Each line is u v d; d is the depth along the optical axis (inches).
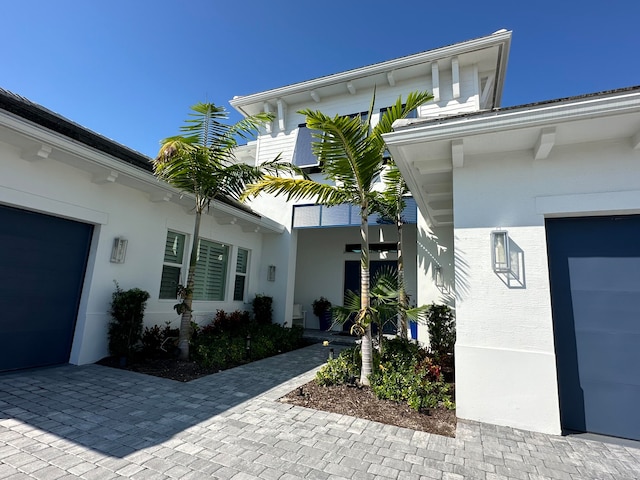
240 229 428.5
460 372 166.1
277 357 312.8
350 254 537.6
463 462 120.9
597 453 131.9
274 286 460.1
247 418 156.3
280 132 496.7
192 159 235.9
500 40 370.3
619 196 155.2
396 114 211.0
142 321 267.6
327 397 188.7
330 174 226.8
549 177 167.9
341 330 516.7
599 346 158.2
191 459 115.6
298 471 110.4
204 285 372.8
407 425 153.5
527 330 159.8
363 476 108.7
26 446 118.8
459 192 182.4
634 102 132.6
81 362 238.1
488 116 154.9
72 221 244.7
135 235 283.6
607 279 161.3
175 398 179.6
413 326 408.2
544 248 163.3
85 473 103.0
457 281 174.6
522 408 154.6
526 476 112.7
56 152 210.8
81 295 247.6
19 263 213.8
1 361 204.8
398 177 309.7
